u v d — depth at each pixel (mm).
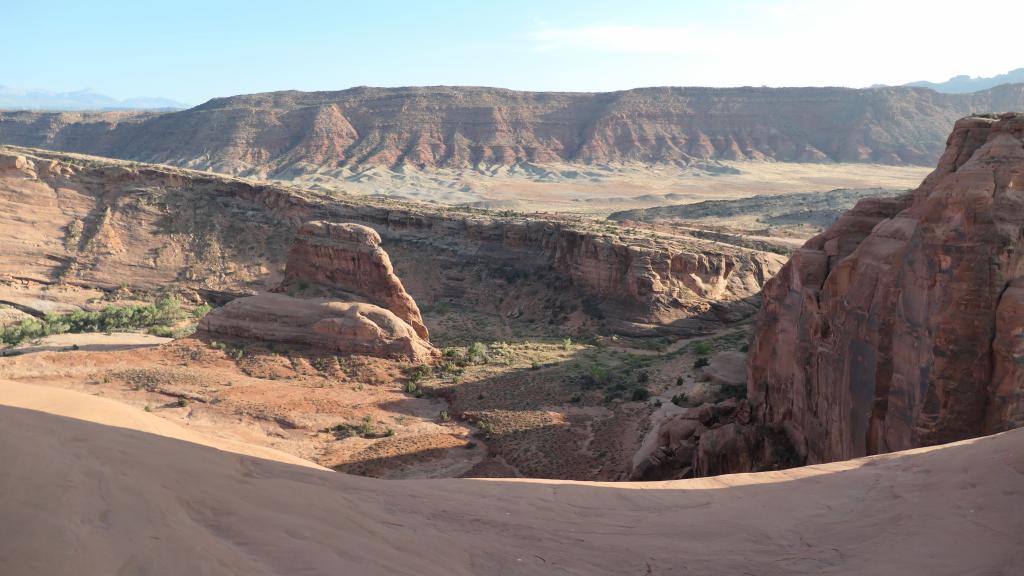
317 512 9461
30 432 8461
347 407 54156
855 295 25000
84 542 6379
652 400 53219
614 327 83812
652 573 9945
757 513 12633
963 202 19578
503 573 9328
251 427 49438
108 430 9961
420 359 64625
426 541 9664
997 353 18703
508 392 57062
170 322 91188
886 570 9719
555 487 14203
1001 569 9250
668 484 14797
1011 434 14242
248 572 7004
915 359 20844
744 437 31500
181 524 7590
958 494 11922
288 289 74312
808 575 9930
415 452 45531
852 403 24531
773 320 35531
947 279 19547
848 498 13062
